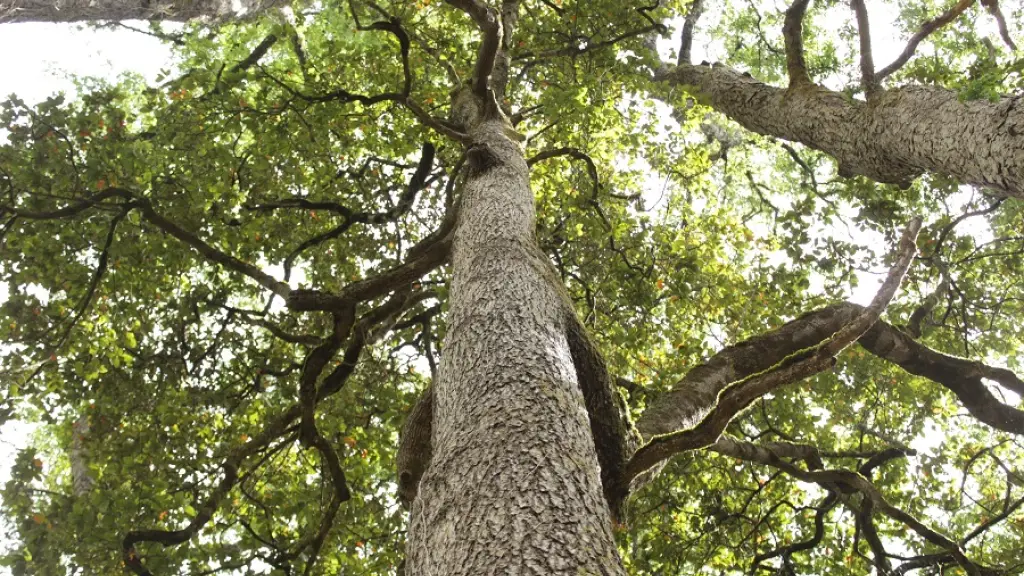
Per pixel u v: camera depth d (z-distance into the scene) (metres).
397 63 7.75
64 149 6.23
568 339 3.49
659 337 8.02
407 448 3.58
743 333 7.90
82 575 5.34
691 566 7.35
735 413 3.27
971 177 4.60
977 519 8.27
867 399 8.55
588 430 2.61
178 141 6.79
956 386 6.97
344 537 6.54
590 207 7.62
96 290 6.73
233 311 7.25
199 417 7.09
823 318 5.45
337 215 8.15
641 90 7.63
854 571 7.32
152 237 6.79
